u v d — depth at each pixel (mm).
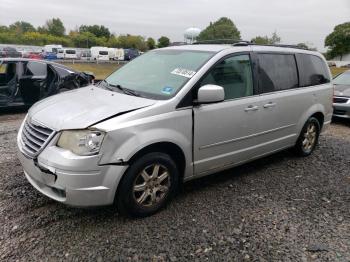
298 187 4719
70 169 3174
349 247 3371
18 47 67500
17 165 4953
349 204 4281
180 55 4535
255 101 4586
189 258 3111
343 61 77375
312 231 3621
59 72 9547
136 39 104500
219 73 4215
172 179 3857
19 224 3480
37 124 3574
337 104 8945
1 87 8688
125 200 3508
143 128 3461
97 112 3455
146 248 3213
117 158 3303
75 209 3805
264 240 3424
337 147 6730
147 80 4270
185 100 3822
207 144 4094
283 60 5215
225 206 4066
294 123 5406
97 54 61719
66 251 3121
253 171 5250
